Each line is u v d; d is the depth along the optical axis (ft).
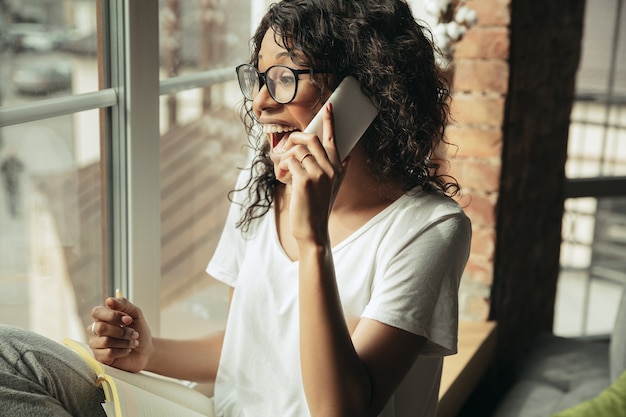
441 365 4.48
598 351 8.54
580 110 9.93
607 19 9.76
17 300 6.24
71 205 5.65
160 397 4.09
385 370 3.85
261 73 4.04
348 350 3.69
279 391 4.29
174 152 8.94
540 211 8.85
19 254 6.11
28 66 4.97
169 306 7.78
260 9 7.43
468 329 8.00
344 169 3.83
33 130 5.35
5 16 4.80
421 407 4.36
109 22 5.15
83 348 4.14
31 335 3.77
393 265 3.99
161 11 9.02
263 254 4.43
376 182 4.19
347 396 3.66
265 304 4.34
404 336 3.90
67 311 6.06
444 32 7.62
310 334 3.67
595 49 9.81
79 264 5.81
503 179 7.92
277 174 3.95
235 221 4.77
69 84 5.18
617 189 10.27
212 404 4.69
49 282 6.10
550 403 7.42
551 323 9.61
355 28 3.93
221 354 4.60
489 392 8.43
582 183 10.07
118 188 5.41
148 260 5.53
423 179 4.24
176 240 8.86
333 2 3.98
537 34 8.02
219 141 8.91
